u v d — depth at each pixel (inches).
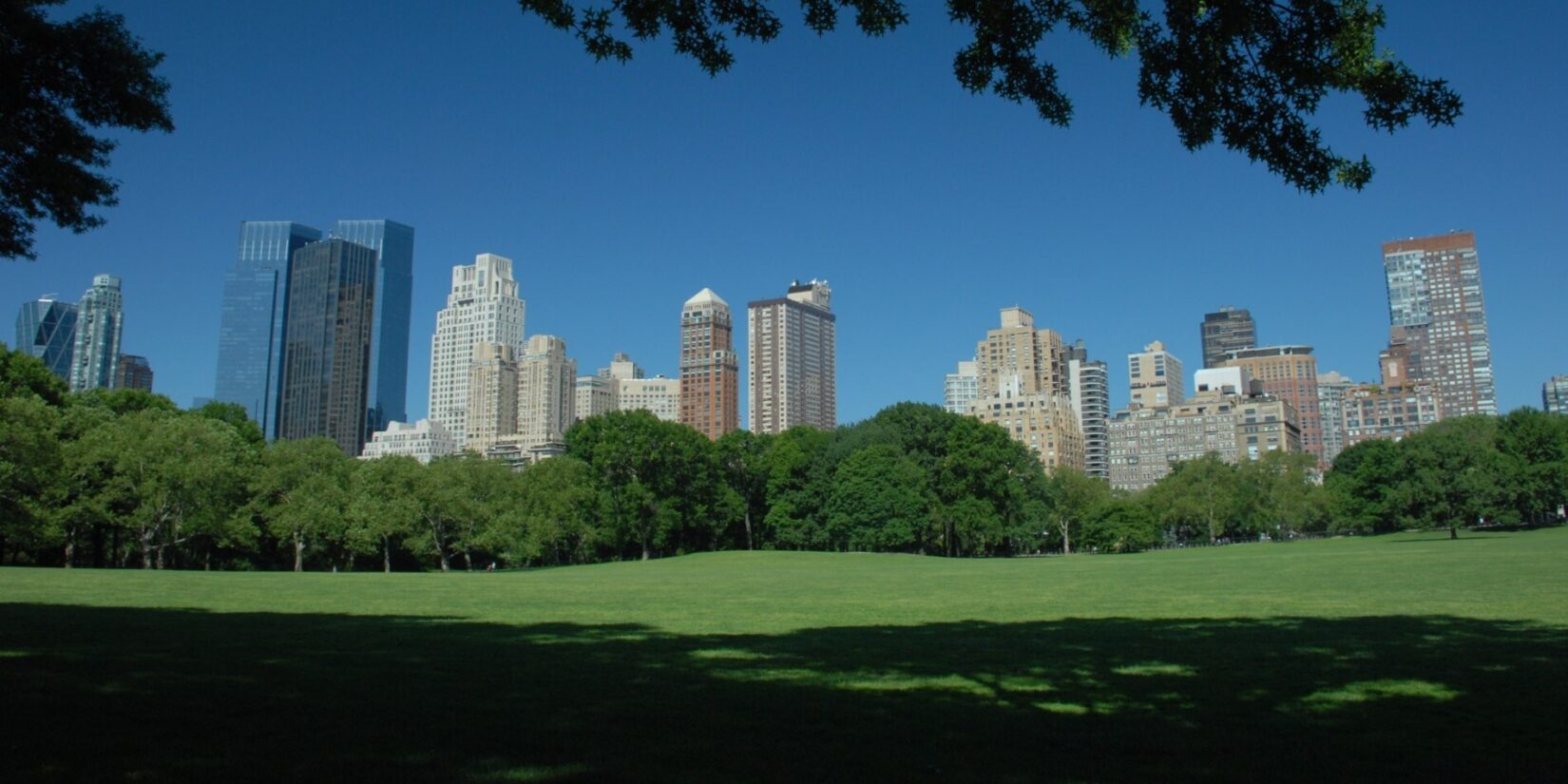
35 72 661.3
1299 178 510.0
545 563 4650.6
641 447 4168.3
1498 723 453.7
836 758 384.8
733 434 4950.8
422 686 545.6
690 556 3720.5
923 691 542.3
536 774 355.6
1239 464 6072.8
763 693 533.6
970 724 452.8
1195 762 383.2
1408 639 759.7
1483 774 366.6
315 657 668.1
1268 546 4313.5
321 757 376.2
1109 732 437.4
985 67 538.9
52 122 680.4
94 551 3287.4
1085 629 870.4
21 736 402.9
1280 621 915.4
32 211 710.5
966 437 4436.5
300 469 3501.5
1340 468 6673.2
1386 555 2399.1
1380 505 4284.0
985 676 595.5
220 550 3695.9
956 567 2770.7
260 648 711.7
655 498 4269.2
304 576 2266.2
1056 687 554.9
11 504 2469.2
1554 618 888.9
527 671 609.9
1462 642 732.0
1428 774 367.2
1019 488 4581.7
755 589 1609.3
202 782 340.5
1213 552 3929.6
